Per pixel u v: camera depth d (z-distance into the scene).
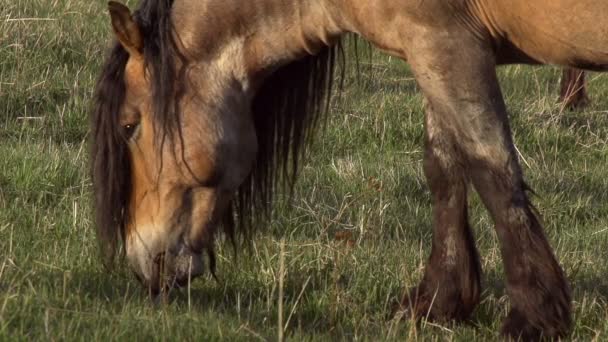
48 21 17.97
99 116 8.86
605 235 12.09
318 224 11.87
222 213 9.28
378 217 12.16
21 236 10.52
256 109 9.58
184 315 8.11
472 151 8.45
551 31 8.36
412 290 9.62
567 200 13.41
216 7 8.84
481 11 8.41
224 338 7.70
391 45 8.56
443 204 9.41
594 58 8.43
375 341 8.39
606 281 10.55
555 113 16.38
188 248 8.98
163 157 8.83
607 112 16.86
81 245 10.48
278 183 10.28
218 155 8.91
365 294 9.91
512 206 8.45
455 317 9.43
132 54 8.80
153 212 8.91
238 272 10.16
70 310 7.79
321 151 14.53
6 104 15.06
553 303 8.43
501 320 9.41
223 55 8.93
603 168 14.53
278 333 7.91
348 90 16.05
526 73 18.95
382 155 14.59
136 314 8.03
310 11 8.83
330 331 8.60
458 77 8.33
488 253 11.19
